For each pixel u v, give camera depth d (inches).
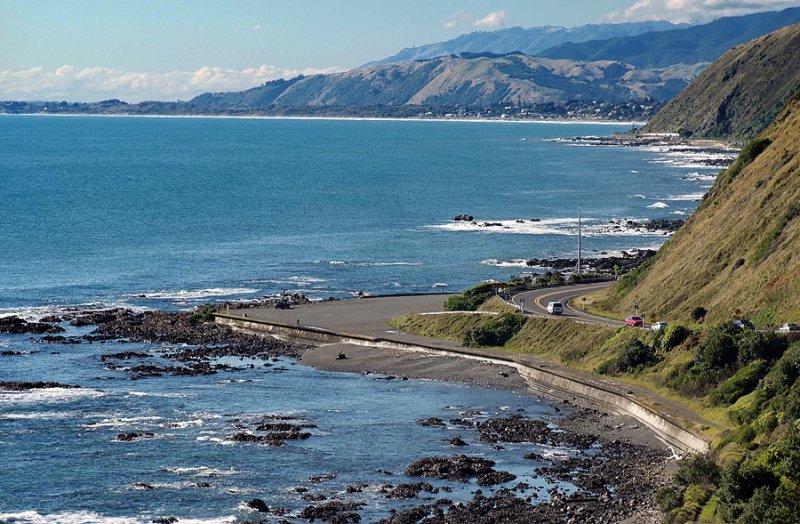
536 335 4847.4
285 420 3774.6
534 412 3909.9
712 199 5580.7
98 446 3427.7
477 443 3503.9
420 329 5275.6
